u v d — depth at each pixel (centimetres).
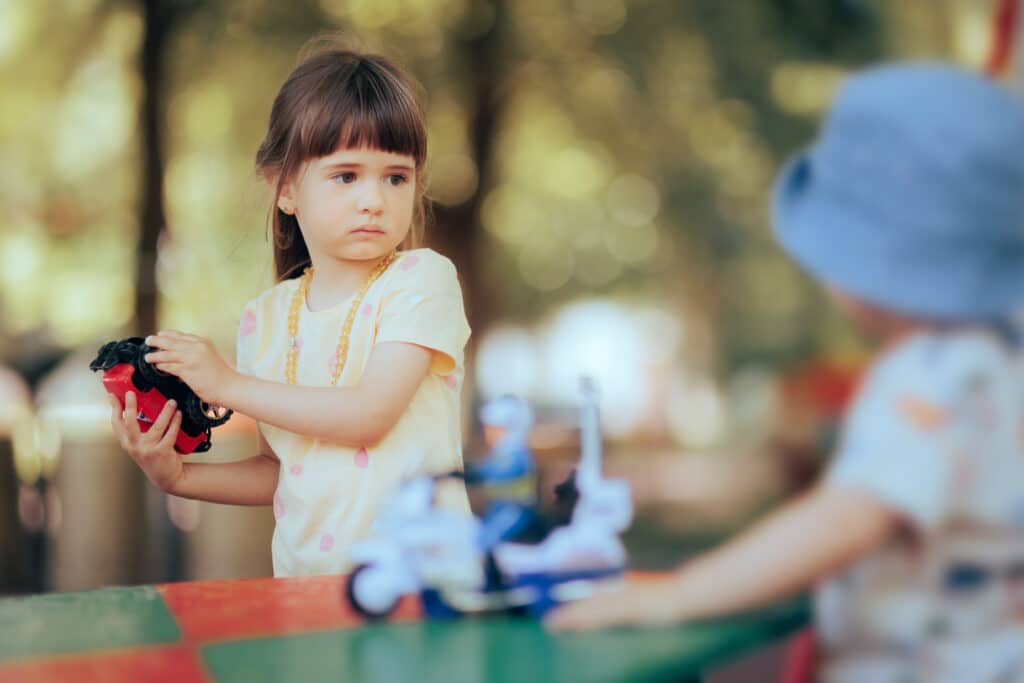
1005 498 102
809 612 110
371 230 154
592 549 111
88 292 899
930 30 614
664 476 874
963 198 102
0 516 401
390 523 113
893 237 103
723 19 711
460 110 746
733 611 103
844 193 107
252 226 187
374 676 93
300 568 153
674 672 96
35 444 453
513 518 111
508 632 105
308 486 152
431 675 93
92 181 837
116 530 398
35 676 94
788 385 859
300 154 156
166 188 537
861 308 107
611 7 772
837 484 101
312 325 160
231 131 737
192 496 158
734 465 935
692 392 1423
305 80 159
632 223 1135
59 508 400
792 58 704
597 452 114
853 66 646
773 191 117
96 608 119
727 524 666
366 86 155
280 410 145
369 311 156
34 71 734
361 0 713
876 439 101
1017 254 103
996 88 106
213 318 731
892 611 105
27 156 816
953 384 101
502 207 1057
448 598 111
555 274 1287
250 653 100
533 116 845
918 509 98
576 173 1030
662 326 1453
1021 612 105
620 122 827
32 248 886
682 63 778
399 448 151
